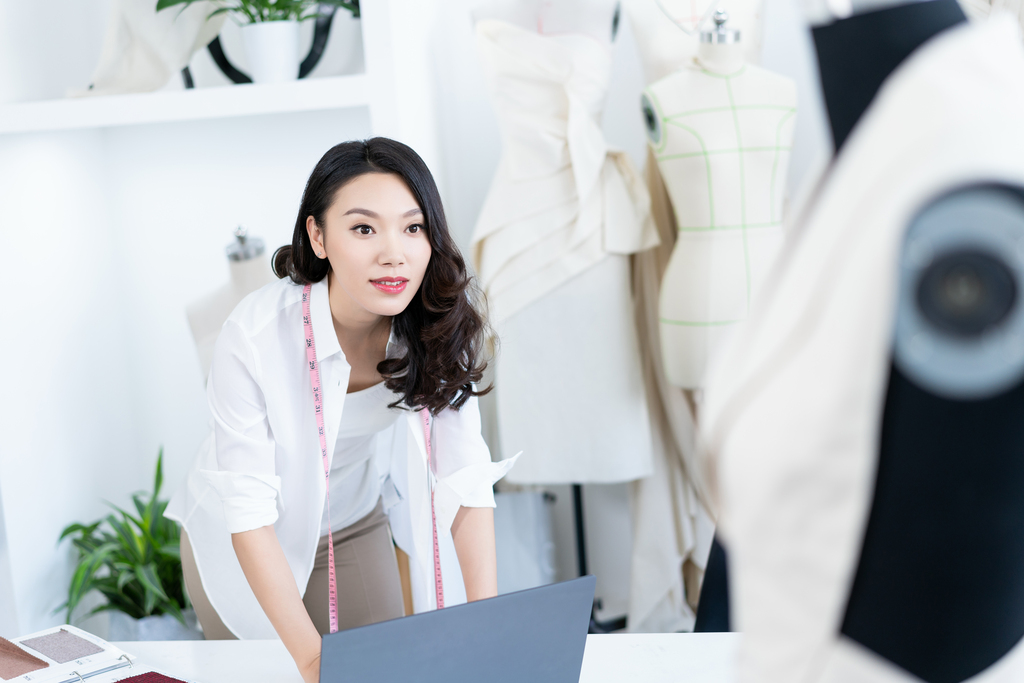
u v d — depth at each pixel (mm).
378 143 1265
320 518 1505
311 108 2082
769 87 2299
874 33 590
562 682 1053
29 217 2281
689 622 2754
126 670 1210
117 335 2682
